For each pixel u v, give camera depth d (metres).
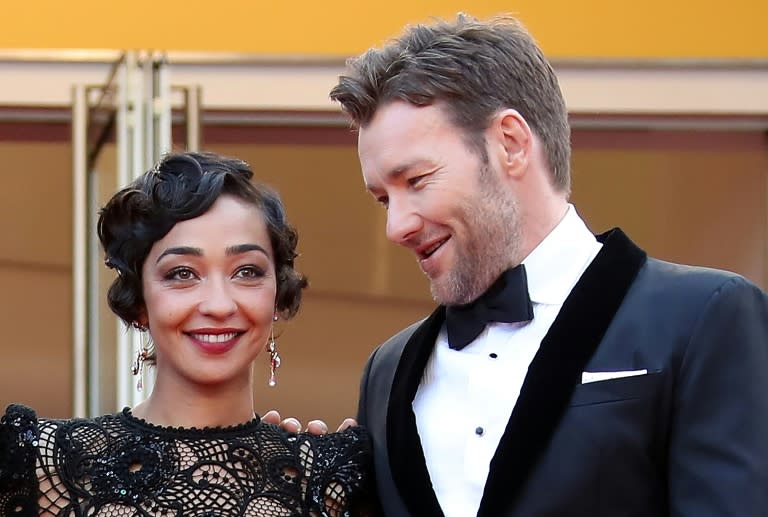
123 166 8.07
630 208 9.50
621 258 4.24
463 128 4.17
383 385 4.70
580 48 8.99
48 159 9.41
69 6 8.95
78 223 8.04
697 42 8.96
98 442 4.34
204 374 4.34
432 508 4.18
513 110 4.21
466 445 4.22
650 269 4.23
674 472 3.94
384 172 4.21
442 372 4.39
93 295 7.95
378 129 4.22
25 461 4.24
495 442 4.18
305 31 8.99
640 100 8.94
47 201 9.55
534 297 4.27
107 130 8.20
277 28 8.98
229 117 9.10
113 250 4.43
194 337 4.35
